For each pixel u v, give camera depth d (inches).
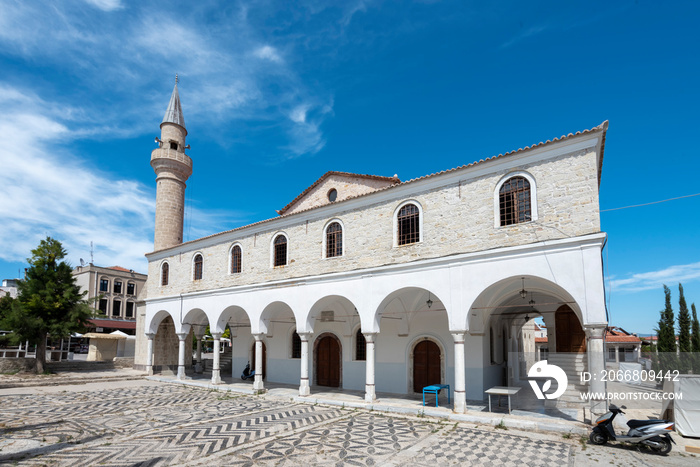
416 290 699.4
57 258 1106.1
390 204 653.9
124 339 1384.1
